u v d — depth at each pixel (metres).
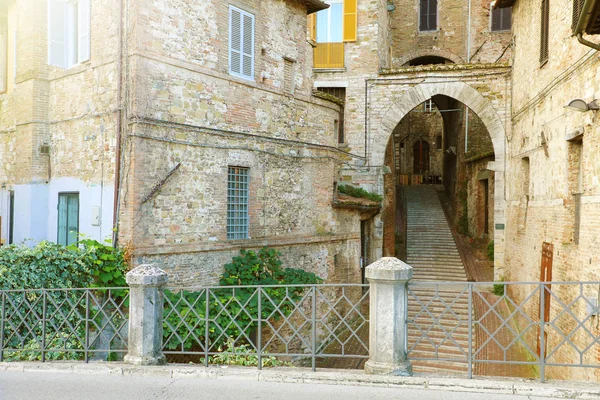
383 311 6.30
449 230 24.81
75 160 11.82
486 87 19.44
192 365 7.16
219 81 12.30
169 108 11.09
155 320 7.17
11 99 13.85
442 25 27.38
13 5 13.84
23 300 8.07
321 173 15.74
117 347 10.22
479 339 14.51
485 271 20.23
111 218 10.87
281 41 14.38
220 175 12.25
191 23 11.61
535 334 13.24
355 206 17.20
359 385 6.23
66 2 12.16
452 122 29.86
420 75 20.09
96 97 11.36
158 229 10.82
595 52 9.02
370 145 20.61
